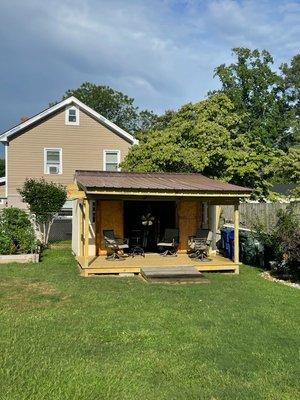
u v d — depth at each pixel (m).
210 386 5.42
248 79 35.50
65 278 12.94
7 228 16.95
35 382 5.34
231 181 21.50
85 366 5.91
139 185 14.16
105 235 15.53
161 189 13.77
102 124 25.67
